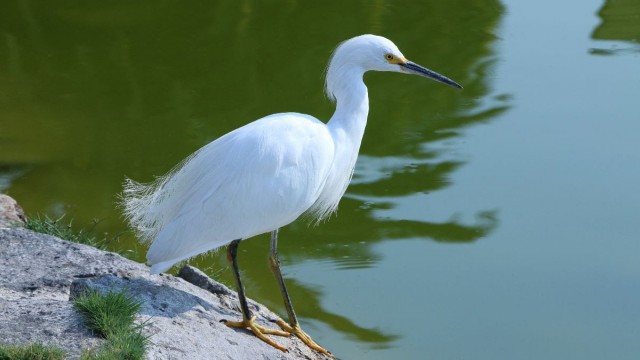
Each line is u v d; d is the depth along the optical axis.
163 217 8.36
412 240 12.67
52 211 12.73
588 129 15.17
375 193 13.71
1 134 15.06
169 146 14.80
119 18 19.77
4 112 15.88
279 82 16.89
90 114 15.91
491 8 20.00
